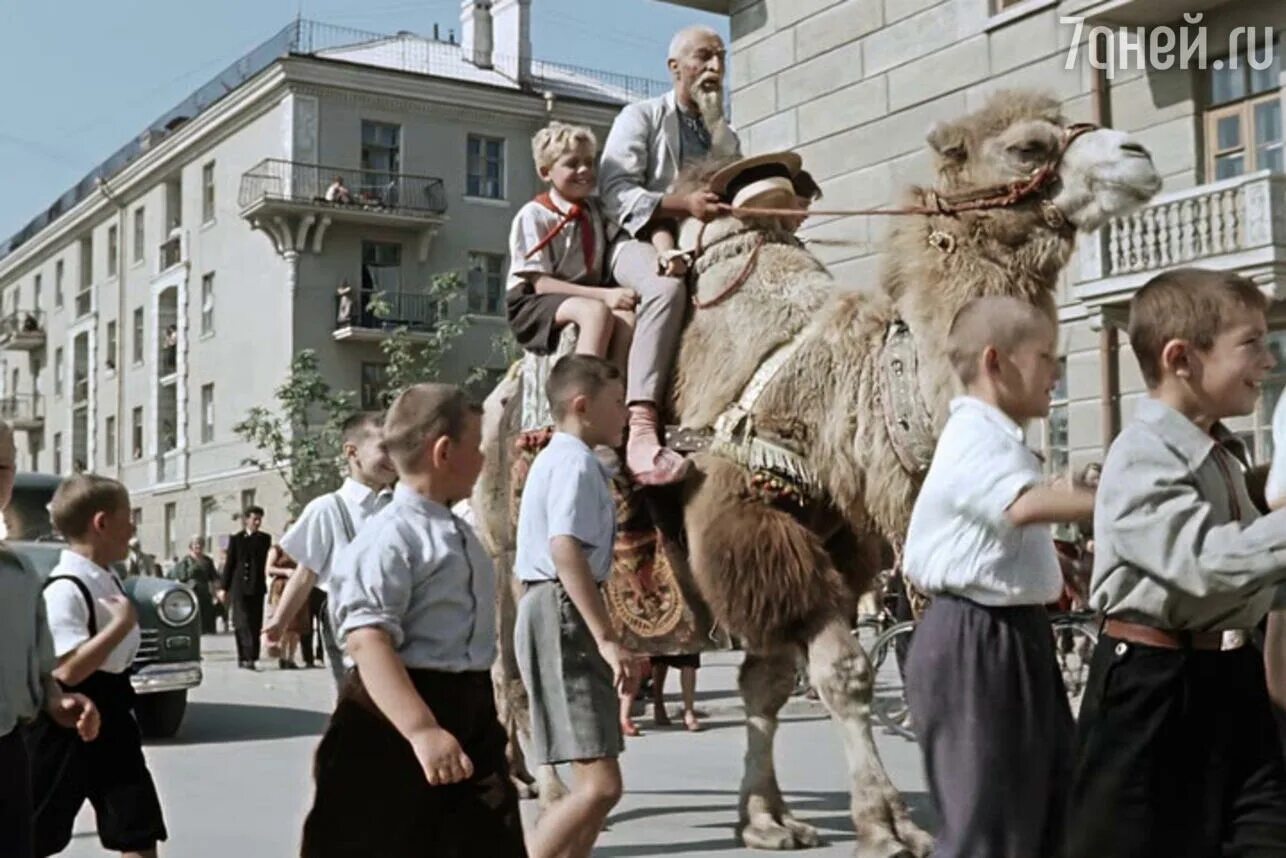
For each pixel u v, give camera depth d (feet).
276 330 132.05
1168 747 11.45
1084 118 61.11
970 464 12.47
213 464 142.41
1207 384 11.47
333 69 130.82
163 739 37.40
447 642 12.62
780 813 21.22
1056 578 12.94
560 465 16.06
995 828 12.30
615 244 22.35
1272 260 54.60
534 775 26.96
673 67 22.99
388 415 13.16
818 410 19.25
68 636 16.47
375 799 12.33
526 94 139.44
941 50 64.44
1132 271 58.59
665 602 20.34
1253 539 10.73
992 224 18.53
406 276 134.72
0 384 209.97
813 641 18.31
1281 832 11.22
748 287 20.39
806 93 70.38
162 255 153.38
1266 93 57.00
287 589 21.90
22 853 14.06
